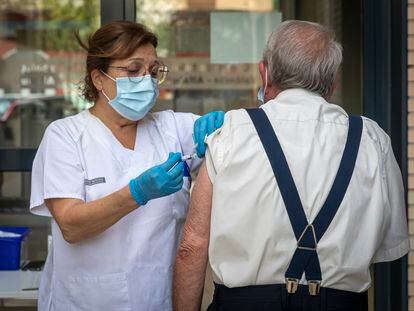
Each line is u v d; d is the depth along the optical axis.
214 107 3.71
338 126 1.84
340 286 1.79
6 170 3.56
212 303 1.89
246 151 1.77
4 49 3.77
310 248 1.75
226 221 1.77
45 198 2.01
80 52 3.77
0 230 3.32
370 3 3.32
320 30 1.89
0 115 3.75
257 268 1.77
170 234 2.11
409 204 3.17
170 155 1.89
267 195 1.75
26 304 3.25
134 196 1.86
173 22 3.67
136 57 2.04
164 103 3.71
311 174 1.76
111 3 3.49
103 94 2.09
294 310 1.77
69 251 2.05
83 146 2.05
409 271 3.20
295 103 1.84
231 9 3.68
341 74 3.54
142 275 2.05
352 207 1.77
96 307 2.04
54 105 3.77
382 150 1.90
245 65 3.70
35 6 3.76
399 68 3.19
